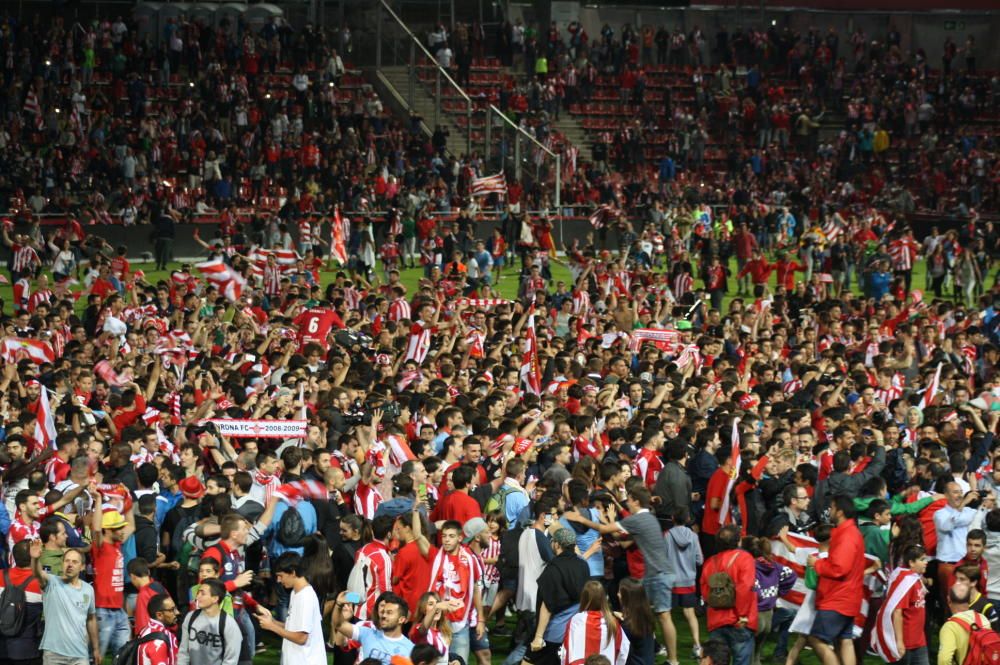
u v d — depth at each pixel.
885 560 15.54
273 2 64.75
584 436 18.28
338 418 18.62
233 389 19.69
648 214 57.31
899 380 25.16
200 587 12.98
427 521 14.68
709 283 42.03
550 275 45.56
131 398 19.25
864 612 15.26
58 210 50.47
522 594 15.19
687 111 67.50
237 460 16.39
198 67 59.91
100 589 14.68
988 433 19.62
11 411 18.75
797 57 70.81
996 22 72.50
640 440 18.25
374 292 37.59
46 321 26.84
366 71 63.59
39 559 14.22
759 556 15.25
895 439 19.25
